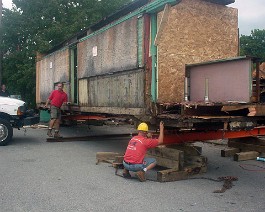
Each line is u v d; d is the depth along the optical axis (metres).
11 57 23.70
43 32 22.83
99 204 4.56
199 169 6.32
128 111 7.39
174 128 6.62
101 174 6.27
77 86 10.80
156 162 6.41
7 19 23.70
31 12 24.17
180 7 7.09
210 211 4.31
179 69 6.98
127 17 7.45
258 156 8.00
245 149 8.36
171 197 4.90
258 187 5.50
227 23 7.82
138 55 6.99
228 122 5.64
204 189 5.35
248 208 4.43
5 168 6.69
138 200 4.75
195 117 5.42
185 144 6.89
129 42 7.38
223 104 5.29
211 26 7.54
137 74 7.05
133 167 5.73
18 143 10.26
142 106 6.81
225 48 7.75
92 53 9.52
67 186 5.43
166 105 6.16
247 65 5.62
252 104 5.50
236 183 5.75
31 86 23.09
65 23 23.47
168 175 5.81
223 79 6.11
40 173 6.29
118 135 11.76
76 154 8.37
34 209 4.35
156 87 6.64
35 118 10.49
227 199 4.82
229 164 7.38
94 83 9.44
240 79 5.75
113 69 8.17
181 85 6.96
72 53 11.79
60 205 4.51
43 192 5.09
